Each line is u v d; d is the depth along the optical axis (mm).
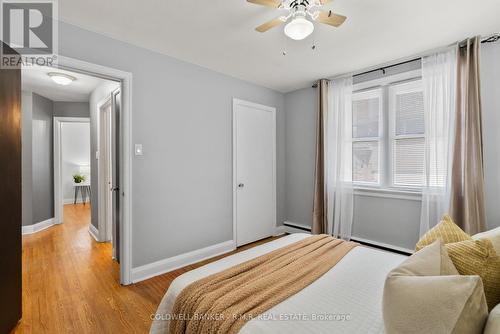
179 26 2195
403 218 2996
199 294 1244
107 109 3627
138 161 2535
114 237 2980
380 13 1983
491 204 2400
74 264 2873
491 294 980
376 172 3279
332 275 1467
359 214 3381
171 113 2793
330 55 2781
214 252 3229
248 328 991
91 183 4137
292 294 1247
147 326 1820
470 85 2408
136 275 2510
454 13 1987
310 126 3941
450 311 708
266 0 1624
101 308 2033
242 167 3602
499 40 2348
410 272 919
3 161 1621
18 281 1794
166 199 2760
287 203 4309
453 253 1077
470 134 2383
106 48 2322
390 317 810
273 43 2506
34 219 4172
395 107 3115
